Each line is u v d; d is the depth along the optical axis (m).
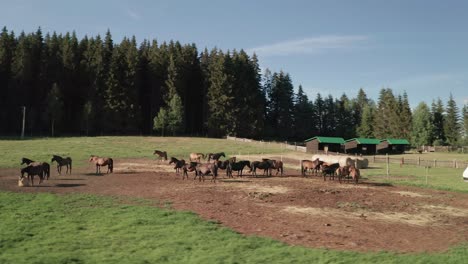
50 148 53.44
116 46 103.00
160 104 99.62
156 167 39.16
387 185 29.84
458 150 94.38
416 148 103.62
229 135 93.56
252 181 29.58
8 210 16.80
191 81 108.81
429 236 14.98
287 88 121.12
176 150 59.84
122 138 75.12
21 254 11.35
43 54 92.56
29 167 24.39
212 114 95.56
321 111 138.00
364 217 17.95
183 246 12.48
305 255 11.99
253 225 15.73
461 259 11.85
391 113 128.88
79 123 87.19
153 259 11.27
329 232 15.02
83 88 92.81
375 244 13.59
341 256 11.95
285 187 26.69
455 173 41.22
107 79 89.81
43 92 88.62
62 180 27.56
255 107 103.38
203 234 13.83
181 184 26.88
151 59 104.50
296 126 122.50
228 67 103.69
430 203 22.22
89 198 20.22
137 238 13.20
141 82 101.38
